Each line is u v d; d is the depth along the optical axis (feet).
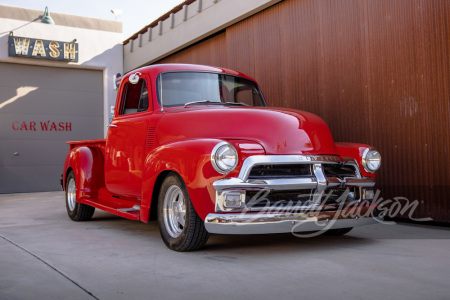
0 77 38.68
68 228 16.49
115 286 8.57
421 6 16.25
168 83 14.53
